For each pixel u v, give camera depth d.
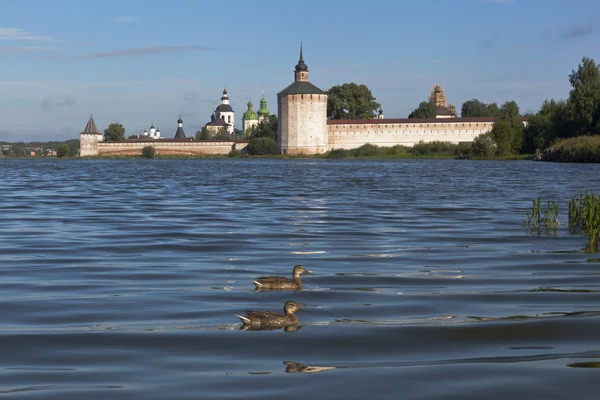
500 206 33.69
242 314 12.01
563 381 8.76
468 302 13.06
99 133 188.25
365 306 12.70
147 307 12.52
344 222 26.48
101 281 14.95
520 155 126.62
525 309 12.50
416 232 23.41
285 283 14.12
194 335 10.70
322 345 10.25
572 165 91.31
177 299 13.17
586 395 8.31
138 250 19.38
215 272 16.03
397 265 17.03
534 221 26.22
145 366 9.29
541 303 12.98
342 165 106.50
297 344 10.28
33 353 9.81
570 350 10.06
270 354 9.84
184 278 15.30
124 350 9.97
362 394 8.34
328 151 163.50
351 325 11.34
